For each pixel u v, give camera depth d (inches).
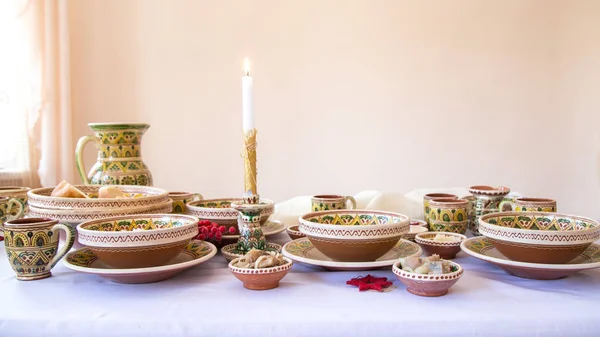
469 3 110.5
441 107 112.1
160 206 37.2
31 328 24.1
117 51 104.5
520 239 28.9
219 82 107.3
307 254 33.9
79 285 30.0
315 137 110.3
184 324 23.8
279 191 110.6
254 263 28.8
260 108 108.5
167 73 106.2
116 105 105.3
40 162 96.7
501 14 111.3
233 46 107.0
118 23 104.2
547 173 115.6
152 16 105.0
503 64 112.4
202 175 108.7
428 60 110.9
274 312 24.9
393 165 112.3
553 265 28.3
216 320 23.9
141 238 28.4
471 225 44.3
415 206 50.3
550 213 35.1
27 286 29.8
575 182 116.3
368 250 30.0
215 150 108.4
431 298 26.9
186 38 106.0
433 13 110.0
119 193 38.7
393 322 23.6
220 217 39.9
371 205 48.6
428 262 28.0
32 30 94.3
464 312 24.7
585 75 114.0
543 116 114.3
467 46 111.3
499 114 113.5
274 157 109.8
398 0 109.1
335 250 30.5
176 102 106.8
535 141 114.7
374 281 29.5
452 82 111.7
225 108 107.9
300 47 108.2
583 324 23.8
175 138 107.5
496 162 114.4
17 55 94.2
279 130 109.3
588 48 113.3
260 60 107.7
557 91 114.0
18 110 95.0
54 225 31.7
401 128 111.8
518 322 23.7
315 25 108.1
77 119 104.0
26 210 46.1
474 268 33.7
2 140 96.0
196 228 31.9
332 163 111.1
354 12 108.7
